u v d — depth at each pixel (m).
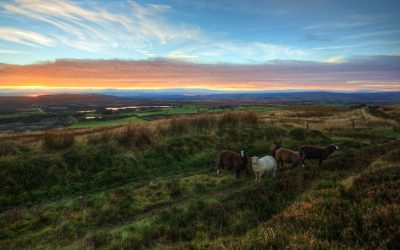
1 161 12.92
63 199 12.07
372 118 45.06
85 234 9.34
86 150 15.59
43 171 13.19
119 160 15.50
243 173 15.73
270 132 24.89
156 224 9.50
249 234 7.16
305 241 5.93
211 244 7.20
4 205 11.20
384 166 10.66
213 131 22.41
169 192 12.73
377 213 6.67
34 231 9.49
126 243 8.21
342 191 9.09
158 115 54.94
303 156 16.83
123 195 12.04
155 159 16.78
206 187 13.63
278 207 9.95
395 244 5.57
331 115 55.72
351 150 22.45
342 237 6.25
